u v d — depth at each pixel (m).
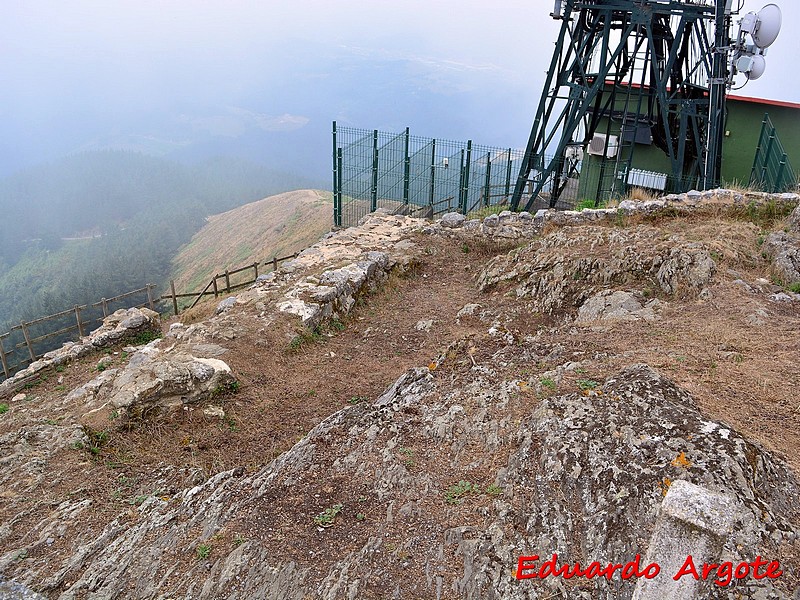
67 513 7.59
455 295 16.16
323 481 7.09
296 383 11.48
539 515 5.73
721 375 7.61
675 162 21.30
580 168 26.53
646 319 10.52
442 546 5.74
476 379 8.62
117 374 11.52
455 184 25.67
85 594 6.17
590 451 6.14
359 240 19.66
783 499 5.38
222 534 6.52
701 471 5.43
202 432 9.75
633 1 19.45
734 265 12.59
